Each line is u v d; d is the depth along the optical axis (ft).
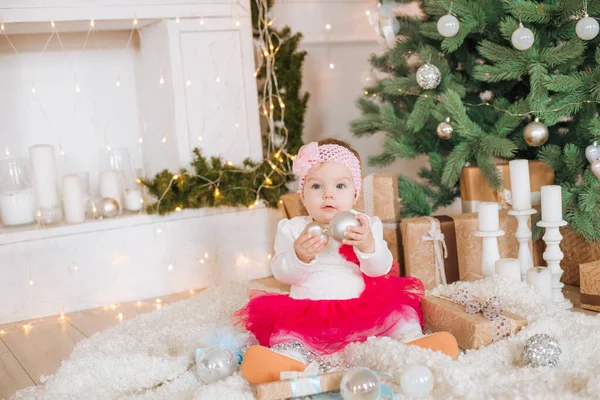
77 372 5.74
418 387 4.71
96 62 10.64
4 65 10.00
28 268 8.64
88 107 10.64
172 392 5.49
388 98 9.61
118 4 9.12
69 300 8.89
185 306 7.94
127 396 5.50
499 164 8.14
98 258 9.01
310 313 5.72
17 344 7.61
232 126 9.98
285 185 10.35
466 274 7.79
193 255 9.54
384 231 8.18
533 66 7.54
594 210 7.39
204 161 9.46
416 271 7.69
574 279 8.04
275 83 10.39
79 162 10.64
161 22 9.60
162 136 10.19
